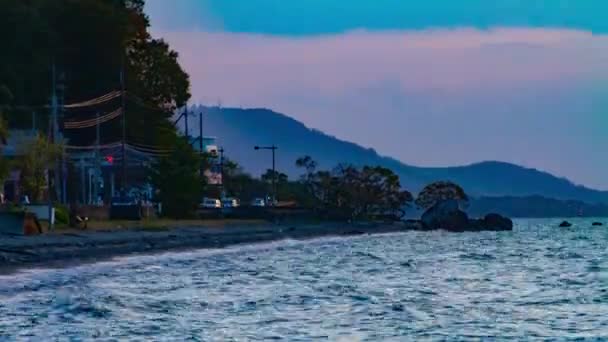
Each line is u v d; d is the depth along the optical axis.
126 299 49.38
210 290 55.47
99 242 87.62
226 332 39.53
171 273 66.56
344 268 75.00
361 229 156.12
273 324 41.88
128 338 37.75
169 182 138.00
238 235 116.06
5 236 84.31
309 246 107.69
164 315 44.16
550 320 44.03
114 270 67.62
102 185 151.25
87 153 150.62
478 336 39.25
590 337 39.16
